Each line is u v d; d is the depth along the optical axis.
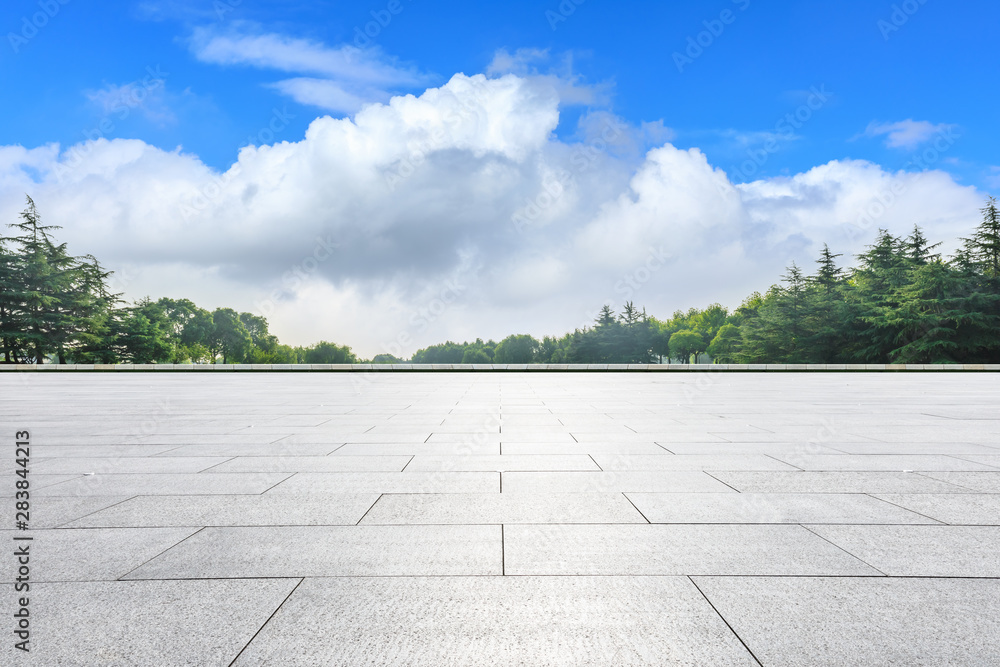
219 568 3.83
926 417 12.33
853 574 3.71
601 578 3.67
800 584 3.56
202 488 6.02
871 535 4.46
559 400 17.03
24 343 56.06
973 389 21.92
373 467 7.08
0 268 55.62
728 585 3.56
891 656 2.75
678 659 2.73
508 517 4.98
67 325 56.81
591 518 4.93
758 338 67.75
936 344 51.78
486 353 135.50
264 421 11.86
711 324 117.06
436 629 3.02
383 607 3.26
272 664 2.69
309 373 38.53
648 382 28.09
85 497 5.66
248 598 3.38
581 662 2.71
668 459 7.55
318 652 2.79
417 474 6.68
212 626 3.04
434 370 39.00
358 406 15.20
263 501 5.51
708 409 14.23
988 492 5.78
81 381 29.69
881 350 57.16
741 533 4.53
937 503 5.38
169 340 74.31
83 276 60.25
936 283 52.53
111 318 63.38
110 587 3.52
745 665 2.68
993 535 4.45
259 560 3.97
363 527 4.71
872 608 3.24
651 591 3.47
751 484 6.15
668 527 4.68
